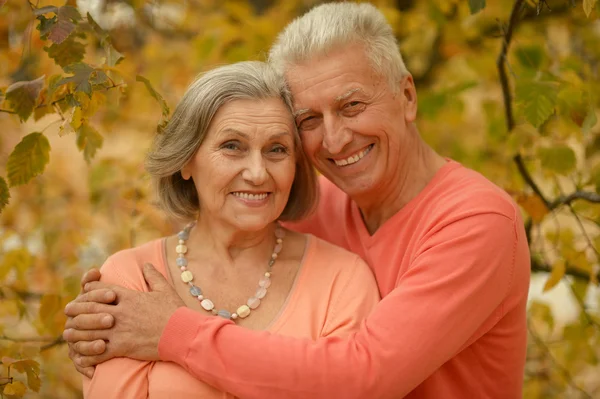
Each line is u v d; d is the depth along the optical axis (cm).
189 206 211
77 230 327
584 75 305
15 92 182
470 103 373
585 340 277
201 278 200
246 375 169
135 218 295
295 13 337
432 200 201
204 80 189
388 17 328
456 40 339
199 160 191
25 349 232
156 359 179
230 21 333
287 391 168
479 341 195
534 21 345
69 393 310
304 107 196
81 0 262
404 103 211
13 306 258
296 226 246
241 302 196
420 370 172
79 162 380
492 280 179
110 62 188
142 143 317
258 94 187
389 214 216
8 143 338
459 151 322
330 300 195
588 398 304
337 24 195
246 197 189
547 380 312
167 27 354
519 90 229
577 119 231
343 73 193
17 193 329
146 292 185
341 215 237
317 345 172
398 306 175
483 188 192
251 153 186
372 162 205
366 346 172
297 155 204
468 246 179
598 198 246
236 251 204
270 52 208
